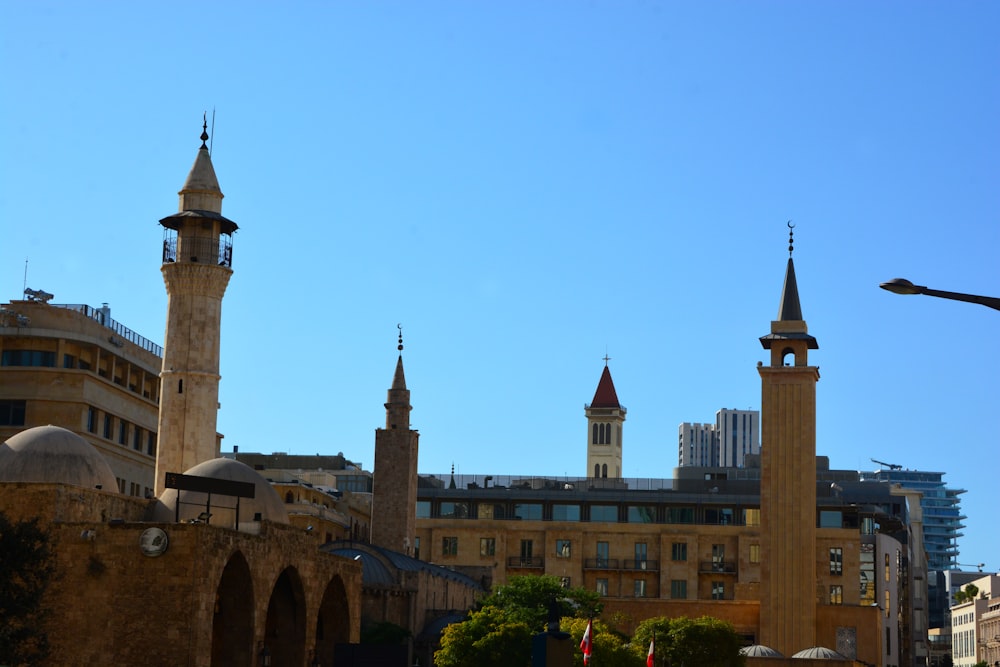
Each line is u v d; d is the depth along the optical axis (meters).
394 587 132.62
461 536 179.38
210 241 97.12
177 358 95.56
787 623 154.88
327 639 95.38
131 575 72.62
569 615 133.88
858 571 169.50
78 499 76.12
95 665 72.00
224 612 78.75
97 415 123.88
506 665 109.25
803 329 162.75
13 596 65.00
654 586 176.25
